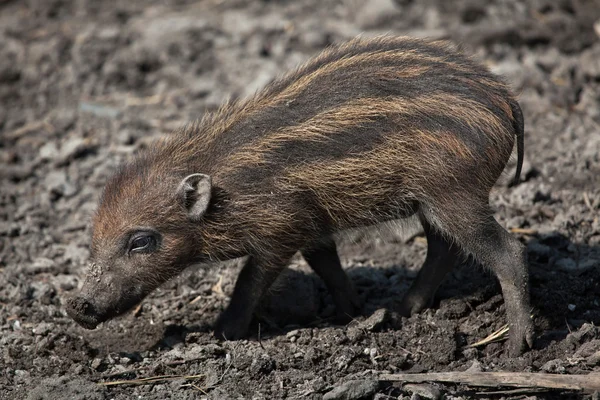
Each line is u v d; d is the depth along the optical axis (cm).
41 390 1077
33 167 1714
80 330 1248
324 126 1138
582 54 1894
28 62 2048
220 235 1170
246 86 1895
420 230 1445
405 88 1138
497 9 2047
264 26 2083
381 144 1135
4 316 1288
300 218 1164
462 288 1257
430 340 1143
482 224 1130
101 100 1942
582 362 1087
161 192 1157
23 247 1480
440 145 1121
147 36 2086
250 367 1108
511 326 1120
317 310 1288
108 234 1158
